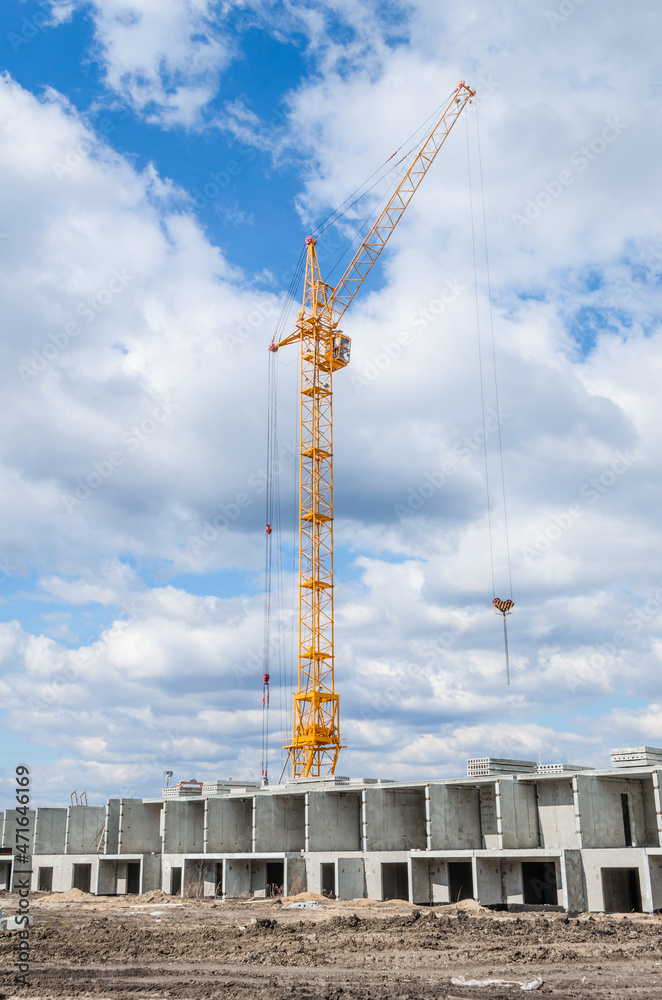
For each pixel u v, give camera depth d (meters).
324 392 117.62
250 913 48.91
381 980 26.14
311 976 27.06
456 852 49.59
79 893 66.88
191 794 74.44
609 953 30.33
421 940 34.38
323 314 118.75
